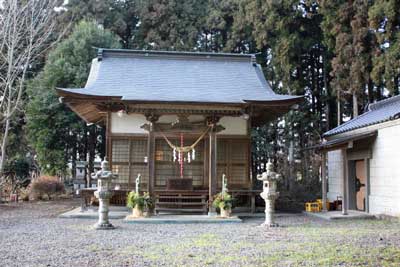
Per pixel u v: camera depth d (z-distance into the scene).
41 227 9.29
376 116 13.05
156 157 13.41
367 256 5.92
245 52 25.78
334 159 14.75
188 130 12.02
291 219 11.38
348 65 17.00
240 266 5.31
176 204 11.91
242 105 11.98
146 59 15.11
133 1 26.91
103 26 25.20
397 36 15.02
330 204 13.48
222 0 25.05
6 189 18.25
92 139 20.16
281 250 6.45
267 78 23.14
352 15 17.34
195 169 13.51
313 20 20.39
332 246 6.82
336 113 22.08
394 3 14.82
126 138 13.33
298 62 20.80
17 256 5.94
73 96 11.84
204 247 6.74
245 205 13.55
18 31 16.42
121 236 7.98
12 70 16.92
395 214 11.00
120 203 13.19
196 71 14.77
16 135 21.94
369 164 12.55
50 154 19.02
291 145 21.44
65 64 19.05
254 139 22.64
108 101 12.23
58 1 24.31
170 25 25.41
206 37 26.61
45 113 18.73
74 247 6.71
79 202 16.53
